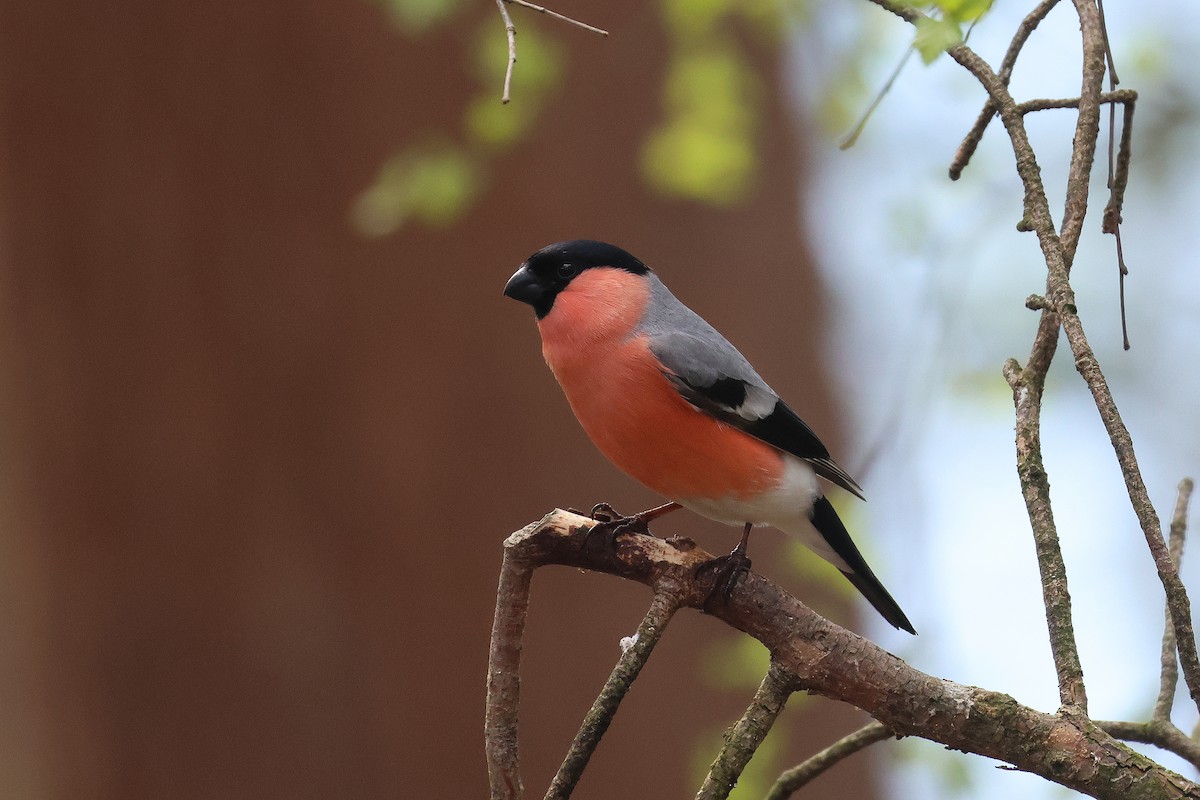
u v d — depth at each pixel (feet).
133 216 37.06
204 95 37.58
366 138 38.29
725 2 35.47
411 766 37.40
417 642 37.81
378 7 38.32
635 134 41.22
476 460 38.60
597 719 17.21
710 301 42.52
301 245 38.09
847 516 31.35
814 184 46.14
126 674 36.50
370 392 38.22
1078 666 16.57
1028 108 19.39
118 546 36.60
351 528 37.86
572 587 39.65
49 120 36.81
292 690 37.01
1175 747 18.54
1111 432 15.67
